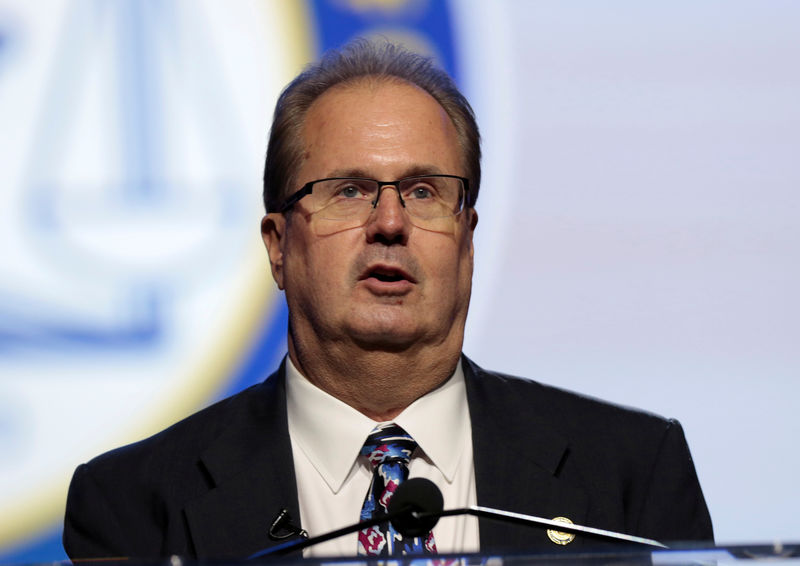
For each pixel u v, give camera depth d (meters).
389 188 5.54
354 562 3.91
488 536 5.51
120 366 8.62
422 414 5.67
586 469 5.79
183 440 5.95
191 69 8.90
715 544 4.07
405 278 5.51
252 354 8.73
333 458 5.62
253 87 8.93
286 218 5.82
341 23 8.90
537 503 5.61
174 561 3.94
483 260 8.73
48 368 8.56
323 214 5.60
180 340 8.67
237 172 8.86
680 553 3.99
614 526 5.61
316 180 5.63
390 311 5.45
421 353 5.58
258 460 5.70
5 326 8.55
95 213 8.73
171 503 5.68
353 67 5.87
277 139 5.89
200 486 5.72
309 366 5.75
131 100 8.86
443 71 5.99
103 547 5.75
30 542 8.42
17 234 8.66
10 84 8.76
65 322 8.61
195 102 8.88
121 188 8.77
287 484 5.60
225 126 8.88
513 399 6.04
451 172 5.70
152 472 5.84
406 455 5.60
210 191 8.82
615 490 5.72
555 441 5.82
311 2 8.92
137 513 5.77
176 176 8.81
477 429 5.80
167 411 8.62
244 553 5.47
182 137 8.84
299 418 5.78
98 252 8.69
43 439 8.50
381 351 5.53
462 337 5.77
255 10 8.97
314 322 5.61
